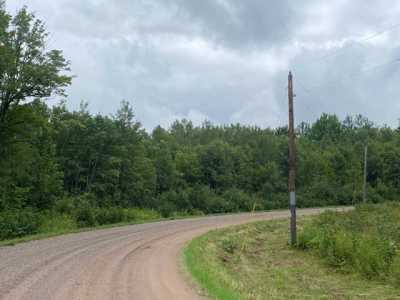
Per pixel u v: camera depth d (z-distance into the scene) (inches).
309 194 2982.3
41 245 808.3
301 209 2431.1
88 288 450.3
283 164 3358.8
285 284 688.4
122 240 917.2
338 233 1015.6
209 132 4269.2
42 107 1439.5
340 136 4923.7
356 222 1419.8
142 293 435.8
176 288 467.2
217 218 1717.5
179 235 1056.2
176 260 666.2
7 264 586.9
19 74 1323.8
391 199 3378.4
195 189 2566.4
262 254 1029.8
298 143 3686.0
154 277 523.2
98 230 1152.2
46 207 1588.3
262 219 1673.2
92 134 2069.4
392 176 3550.7
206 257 778.8
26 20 1336.1
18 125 1402.6
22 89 1349.7
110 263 615.5
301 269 852.0
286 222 1643.7
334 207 2650.1
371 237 950.4
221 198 2583.7
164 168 2586.1
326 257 949.2
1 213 1158.3
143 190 2229.3
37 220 1219.2
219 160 2960.1
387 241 895.7
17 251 720.3
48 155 1662.2
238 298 459.5
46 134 1646.2
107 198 2025.1
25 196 1541.6
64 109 2022.6
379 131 4943.4
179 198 2378.2
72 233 1061.8
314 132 5260.8
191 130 4574.3
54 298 404.5
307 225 1477.6
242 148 3356.3
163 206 2222.0
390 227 1251.8
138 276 525.7
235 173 3038.9
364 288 687.1
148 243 877.8
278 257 996.6
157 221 1537.9
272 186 3075.8
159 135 3499.0
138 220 1617.9
